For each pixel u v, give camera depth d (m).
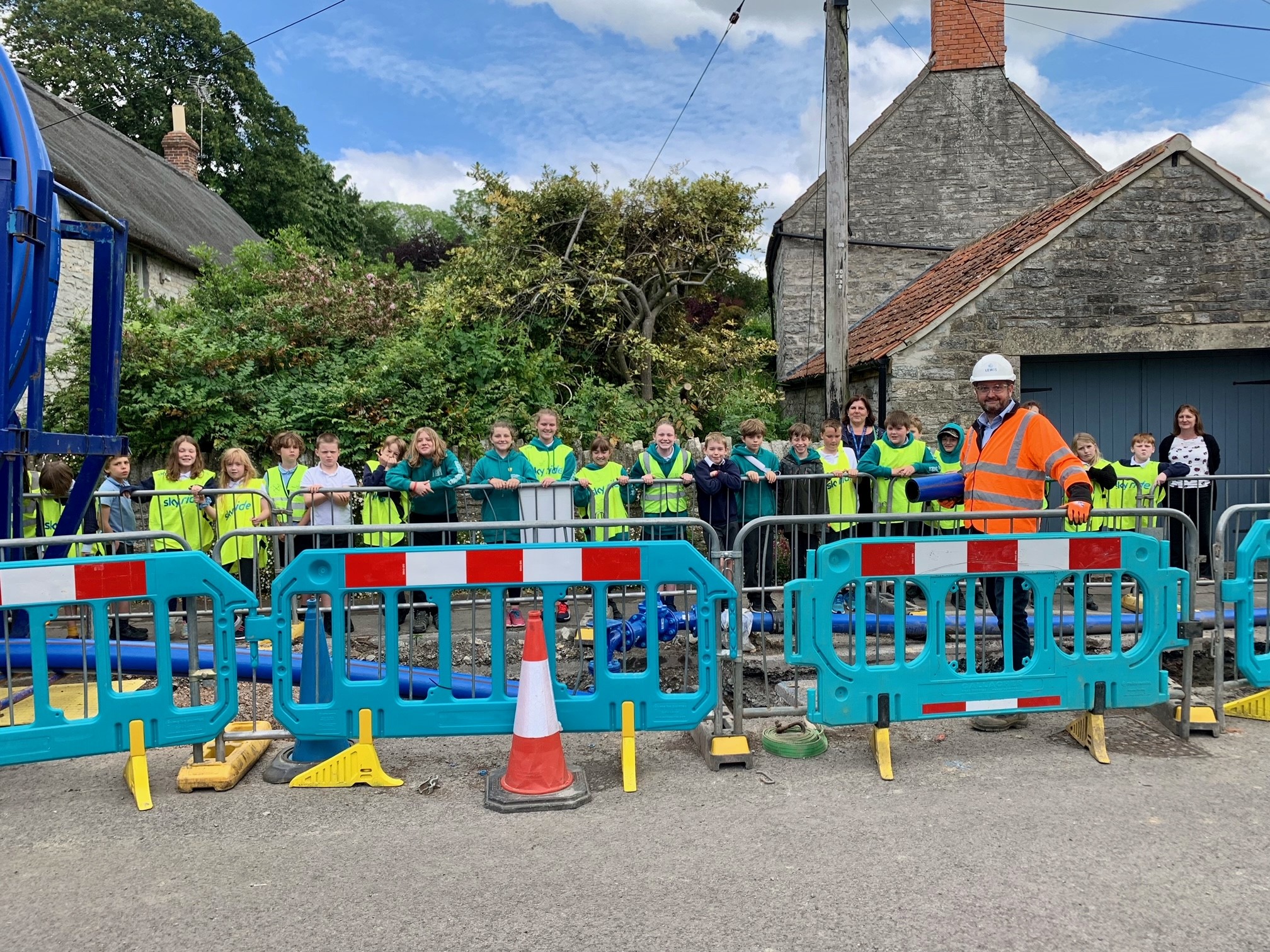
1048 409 10.38
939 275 13.80
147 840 3.38
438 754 4.37
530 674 3.74
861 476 7.07
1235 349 9.91
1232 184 9.72
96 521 6.92
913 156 16.23
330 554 3.90
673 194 13.89
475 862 3.15
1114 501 7.50
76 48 32.78
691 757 4.29
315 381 10.65
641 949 2.58
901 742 4.45
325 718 3.94
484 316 12.71
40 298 5.34
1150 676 4.29
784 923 2.71
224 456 6.99
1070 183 15.99
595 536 6.96
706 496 6.79
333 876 3.06
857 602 4.07
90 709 4.85
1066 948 2.57
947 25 16.20
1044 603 4.21
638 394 14.13
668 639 4.96
